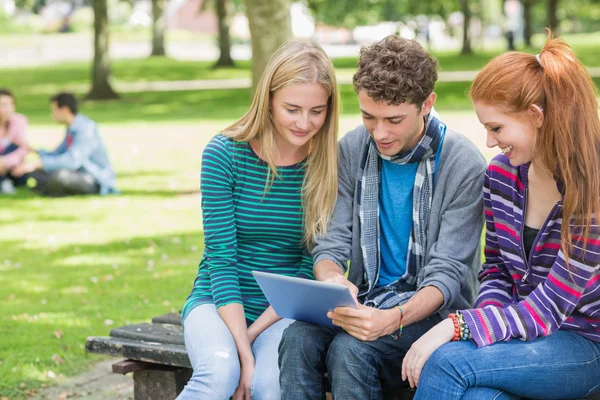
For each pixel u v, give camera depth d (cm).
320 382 317
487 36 7325
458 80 2653
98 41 2478
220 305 345
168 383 372
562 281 292
